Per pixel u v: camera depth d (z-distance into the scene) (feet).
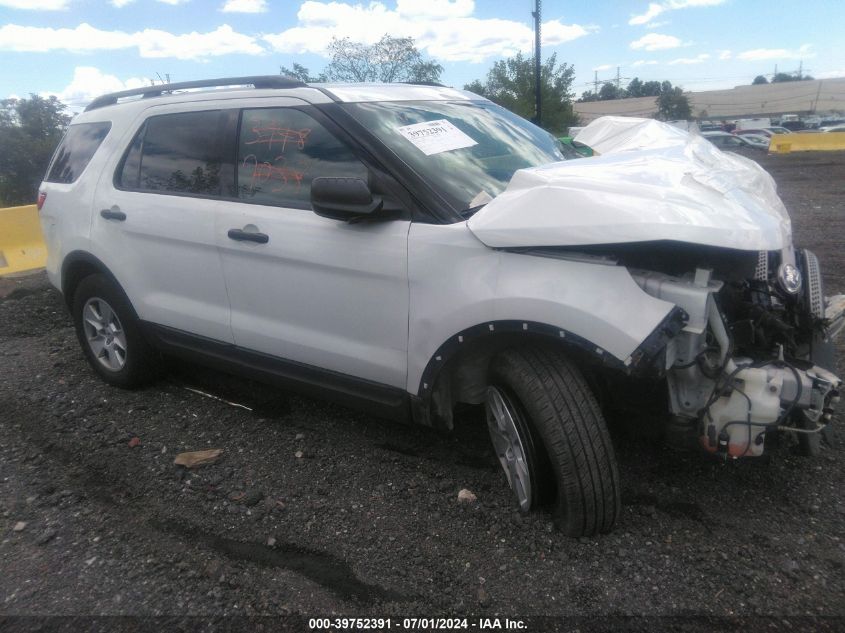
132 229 13.33
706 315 8.19
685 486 10.43
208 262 12.24
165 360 14.83
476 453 11.67
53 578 8.95
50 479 11.42
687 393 8.84
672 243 8.16
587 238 8.20
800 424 9.00
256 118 11.79
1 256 27.99
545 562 8.88
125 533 9.87
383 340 10.29
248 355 12.20
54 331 19.94
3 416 13.87
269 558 9.21
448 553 9.16
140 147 13.70
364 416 13.23
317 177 10.77
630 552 9.00
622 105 257.55
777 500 10.05
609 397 9.79
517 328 8.74
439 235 9.44
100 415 13.74
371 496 10.55
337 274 10.47
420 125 11.20
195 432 12.87
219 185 12.14
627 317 8.02
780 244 8.46
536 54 44.09
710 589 8.33
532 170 9.35
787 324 9.70
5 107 87.56
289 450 12.05
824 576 8.48
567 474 8.71
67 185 15.15
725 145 99.55
